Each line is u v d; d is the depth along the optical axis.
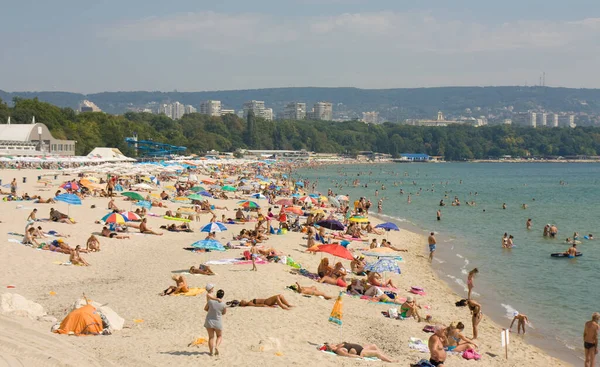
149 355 16.30
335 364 16.97
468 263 40.62
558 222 67.62
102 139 175.50
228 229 46.66
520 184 151.00
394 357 18.94
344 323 22.48
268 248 36.22
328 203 74.88
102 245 35.66
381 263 28.94
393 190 121.00
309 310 23.44
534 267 39.41
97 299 22.91
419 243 48.97
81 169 89.69
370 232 51.97
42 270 27.69
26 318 18.62
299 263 33.66
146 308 21.81
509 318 27.25
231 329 19.80
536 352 22.22
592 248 47.94
